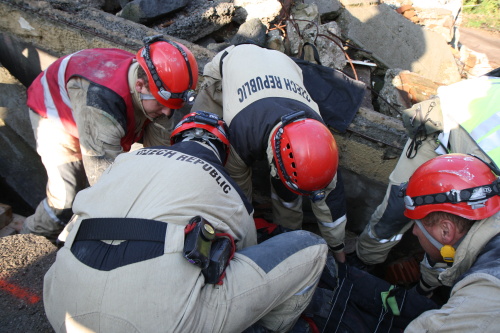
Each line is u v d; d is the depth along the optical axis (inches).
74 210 53.7
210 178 55.1
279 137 68.8
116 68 74.1
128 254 46.7
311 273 60.1
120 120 72.7
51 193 90.0
